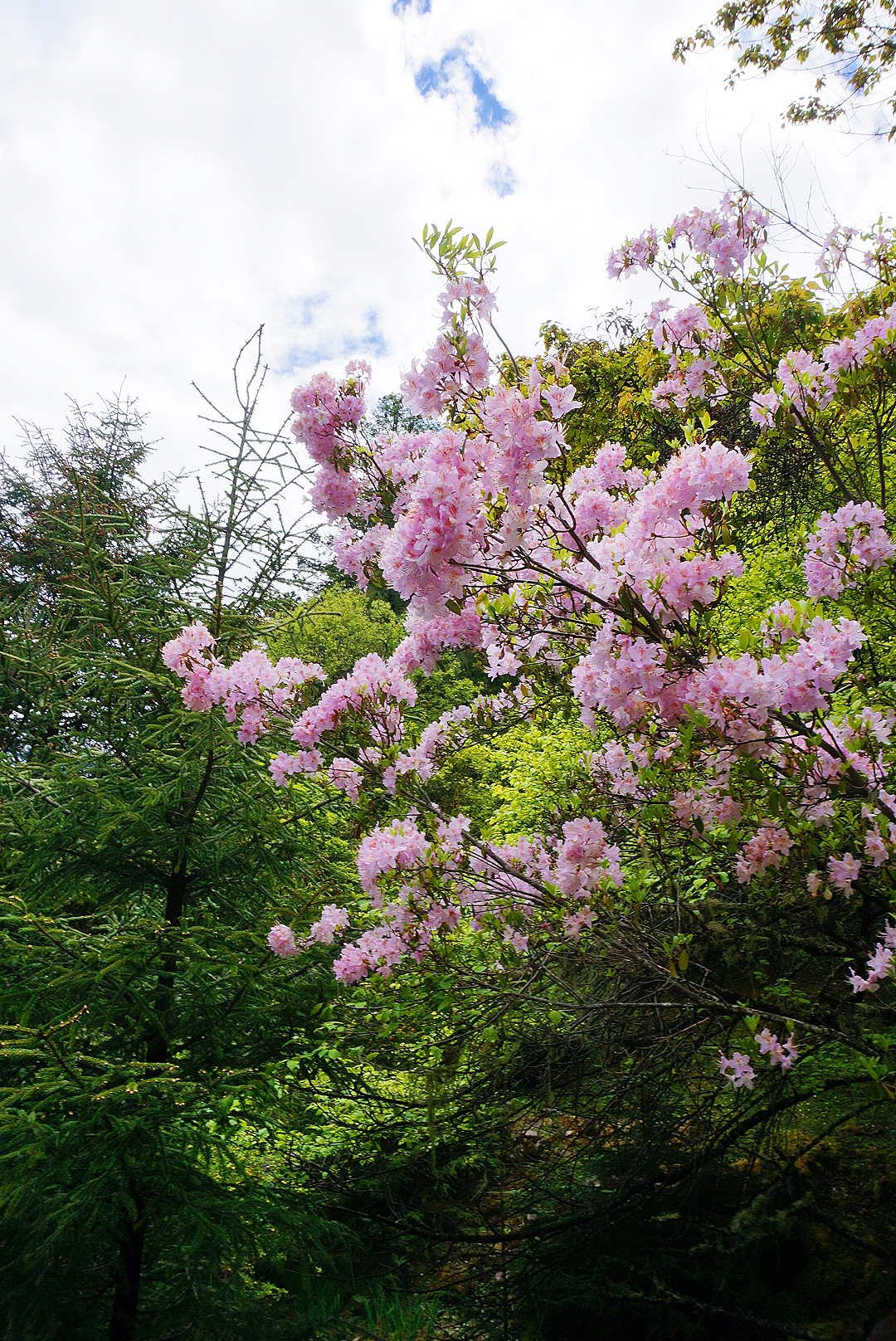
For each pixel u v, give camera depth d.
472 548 2.26
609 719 2.91
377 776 3.18
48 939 3.08
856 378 2.72
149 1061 3.41
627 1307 3.26
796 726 2.23
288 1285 4.13
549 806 4.53
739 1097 3.18
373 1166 3.75
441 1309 3.74
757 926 3.06
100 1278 3.18
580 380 8.23
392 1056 3.71
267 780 3.57
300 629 4.00
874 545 2.34
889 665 3.46
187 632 3.19
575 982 3.30
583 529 2.62
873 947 2.73
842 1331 2.83
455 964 3.02
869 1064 2.20
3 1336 2.63
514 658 3.02
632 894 2.59
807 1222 3.23
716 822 2.53
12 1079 3.27
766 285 3.42
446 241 2.32
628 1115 3.33
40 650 3.85
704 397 3.48
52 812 3.33
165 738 3.46
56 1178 2.80
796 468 5.12
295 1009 3.46
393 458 2.93
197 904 3.79
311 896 3.53
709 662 2.22
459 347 2.33
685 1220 3.32
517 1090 3.54
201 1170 3.08
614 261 3.51
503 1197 3.66
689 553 2.29
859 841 2.37
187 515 3.69
